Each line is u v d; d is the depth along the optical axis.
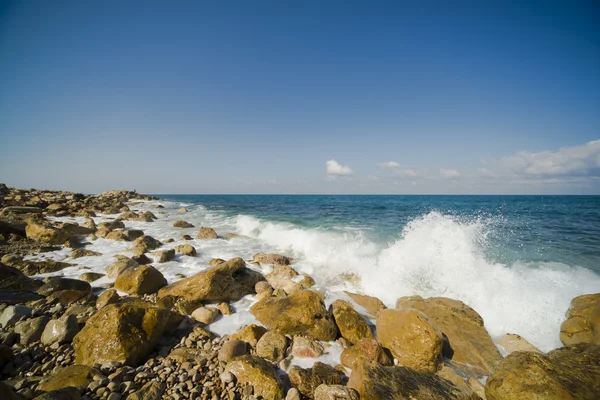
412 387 3.88
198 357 4.71
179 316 5.75
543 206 31.41
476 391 4.27
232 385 4.04
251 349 5.03
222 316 6.23
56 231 11.53
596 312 5.60
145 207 32.81
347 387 3.85
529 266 8.84
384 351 4.89
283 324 5.46
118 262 8.49
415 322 4.94
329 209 30.31
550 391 3.61
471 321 6.02
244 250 12.00
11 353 4.39
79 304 6.30
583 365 4.07
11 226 11.54
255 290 7.57
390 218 20.61
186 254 10.73
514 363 4.15
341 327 5.59
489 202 44.00
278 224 16.98
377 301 7.13
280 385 3.98
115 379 3.93
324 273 9.39
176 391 3.88
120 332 4.54
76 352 4.56
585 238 12.23
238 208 33.47
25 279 7.02
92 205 26.56
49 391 3.31
